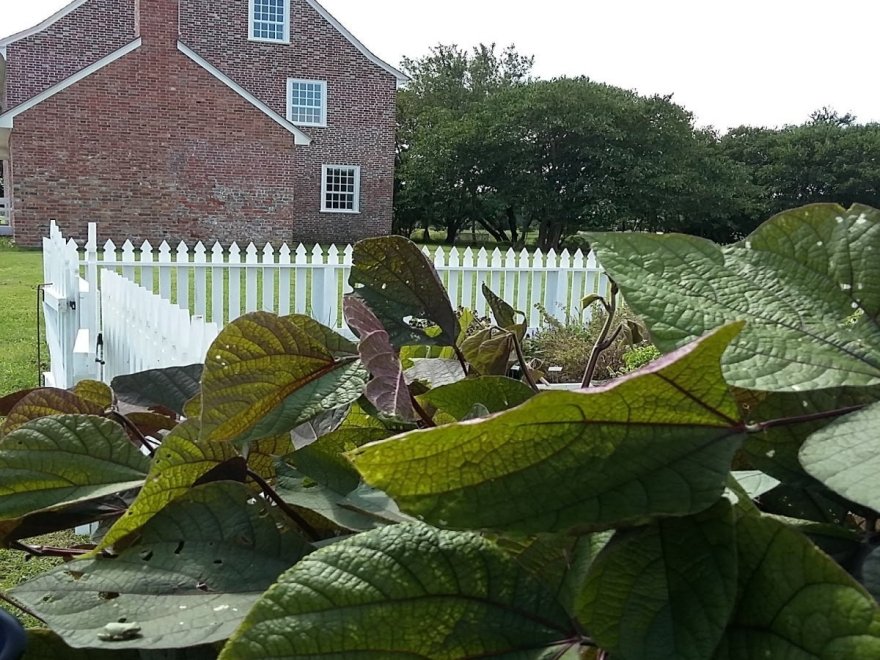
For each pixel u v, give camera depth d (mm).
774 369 524
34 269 18312
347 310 758
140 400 1064
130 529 708
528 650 495
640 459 454
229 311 9047
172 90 23469
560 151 35062
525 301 9820
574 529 469
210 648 655
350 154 30969
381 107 31000
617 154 34062
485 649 496
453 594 504
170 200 23984
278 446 861
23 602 619
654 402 447
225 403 690
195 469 729
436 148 36906
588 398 430
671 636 440
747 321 550
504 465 452
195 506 683
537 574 568
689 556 455
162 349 4617
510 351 1008
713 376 433
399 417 704
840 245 575
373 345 732
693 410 456
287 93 30016
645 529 470
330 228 31172
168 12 23094
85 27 27484
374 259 894
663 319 553
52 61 27391
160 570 647
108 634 565
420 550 511
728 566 441
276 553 667
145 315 5047
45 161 22719
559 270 9852
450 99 47500
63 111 22656
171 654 659
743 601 445
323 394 718
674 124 34906
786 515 671
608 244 589
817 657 411
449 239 40156
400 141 43344
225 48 29250
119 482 779
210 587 638
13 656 525
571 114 33906
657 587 454
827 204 590
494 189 37094
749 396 642
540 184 35000
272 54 29672
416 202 38125
